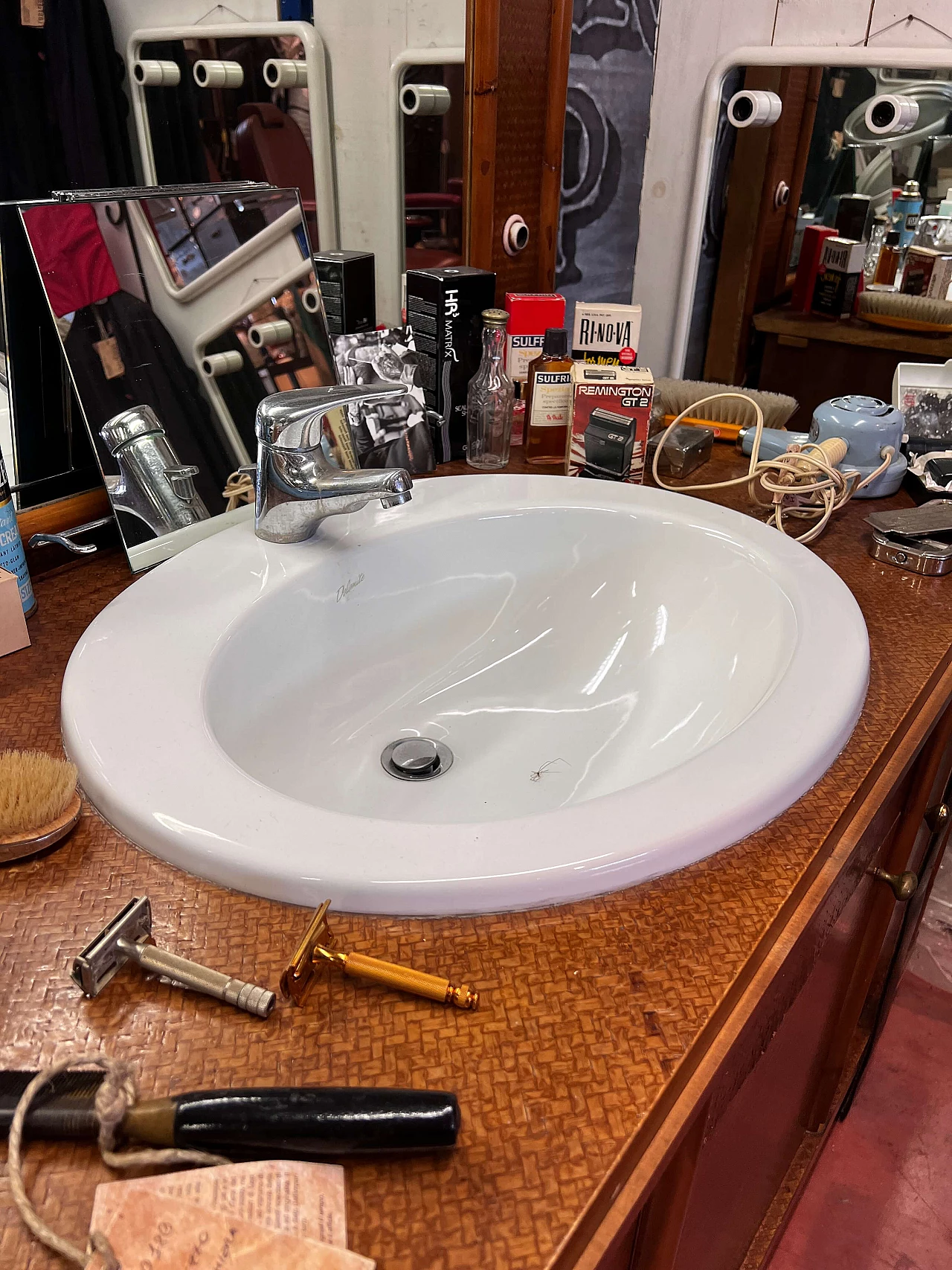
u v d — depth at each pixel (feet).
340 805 2.37
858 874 2.33
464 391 3.50
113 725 1.85
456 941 1.54
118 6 2.52
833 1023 3.29
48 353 2.46
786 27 4.52
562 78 4.09
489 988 1.46
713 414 4.21
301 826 1.64
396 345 3.27
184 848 1.61
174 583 2.38
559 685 2.91
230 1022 1.40
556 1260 1.13
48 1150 1.22
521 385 3.80
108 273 2.44
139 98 2.64
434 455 3.53
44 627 2.35
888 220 4.79
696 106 4.82
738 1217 2.75
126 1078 1.22
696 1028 1.41
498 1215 1.16
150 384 2.56
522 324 3.71
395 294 3.72
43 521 2.58
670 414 4.27
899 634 2.61
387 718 2.73
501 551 3.00
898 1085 4.33
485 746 2.69
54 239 2.32
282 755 2.37
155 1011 1.41
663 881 1.68
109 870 1.64
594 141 4.62
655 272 5.30
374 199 3.49
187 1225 1.10
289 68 3.01
